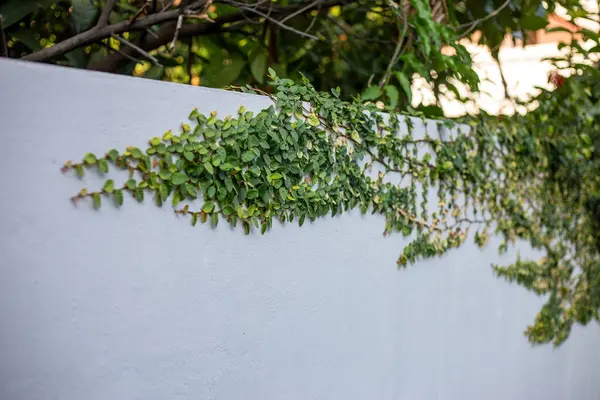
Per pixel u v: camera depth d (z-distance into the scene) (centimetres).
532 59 1020
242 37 645
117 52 499
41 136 263
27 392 259
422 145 462
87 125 276
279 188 356
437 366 482
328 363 393
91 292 278
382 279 433
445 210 485
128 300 290
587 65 646
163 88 303
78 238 274
